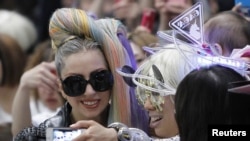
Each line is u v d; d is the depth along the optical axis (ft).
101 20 24.31
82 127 21.18
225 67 19.60
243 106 18.76
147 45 30.07
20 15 49.32
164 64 22.21
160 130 22.54
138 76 22.66
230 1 34.55
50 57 32.48
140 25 35.24
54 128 21.24
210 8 34.09
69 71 23.30
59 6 50.31
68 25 23.53
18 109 28.27
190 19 22.86
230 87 18.78
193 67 21.58
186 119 19.01
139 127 23.91
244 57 21.65
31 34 47.50
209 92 18.79
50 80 28.22
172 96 22.08
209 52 22.17
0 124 34.78
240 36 24.45
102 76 23.35
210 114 18.78
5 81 35.99
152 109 22.48
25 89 28.37
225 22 24.66
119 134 21.07
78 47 23.31
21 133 23.82
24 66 36.91
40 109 33.55
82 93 23.30
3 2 56.49
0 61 36.27
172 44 23.12
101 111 23.67
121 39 24.32
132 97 23.91
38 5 55.77
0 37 36.91
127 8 38.45
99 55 23.43
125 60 23.91
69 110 24.35
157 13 36.24
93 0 43.19
